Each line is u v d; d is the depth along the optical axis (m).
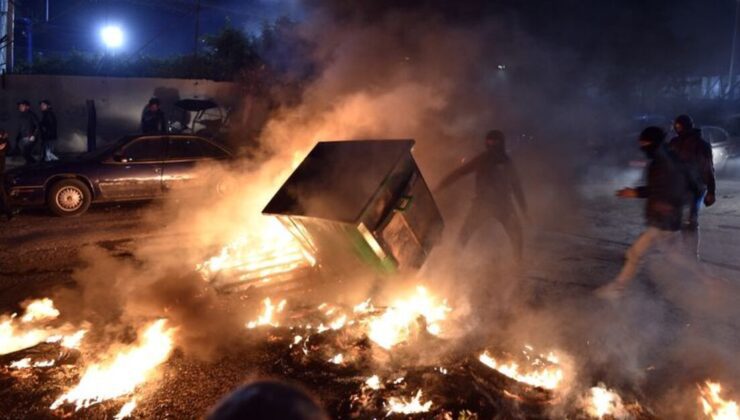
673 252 5.89
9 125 16.89
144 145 10.60
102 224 9.22
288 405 0.85
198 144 11.02
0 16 18.11
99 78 17.66
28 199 9.66
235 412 0.84
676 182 5.30
